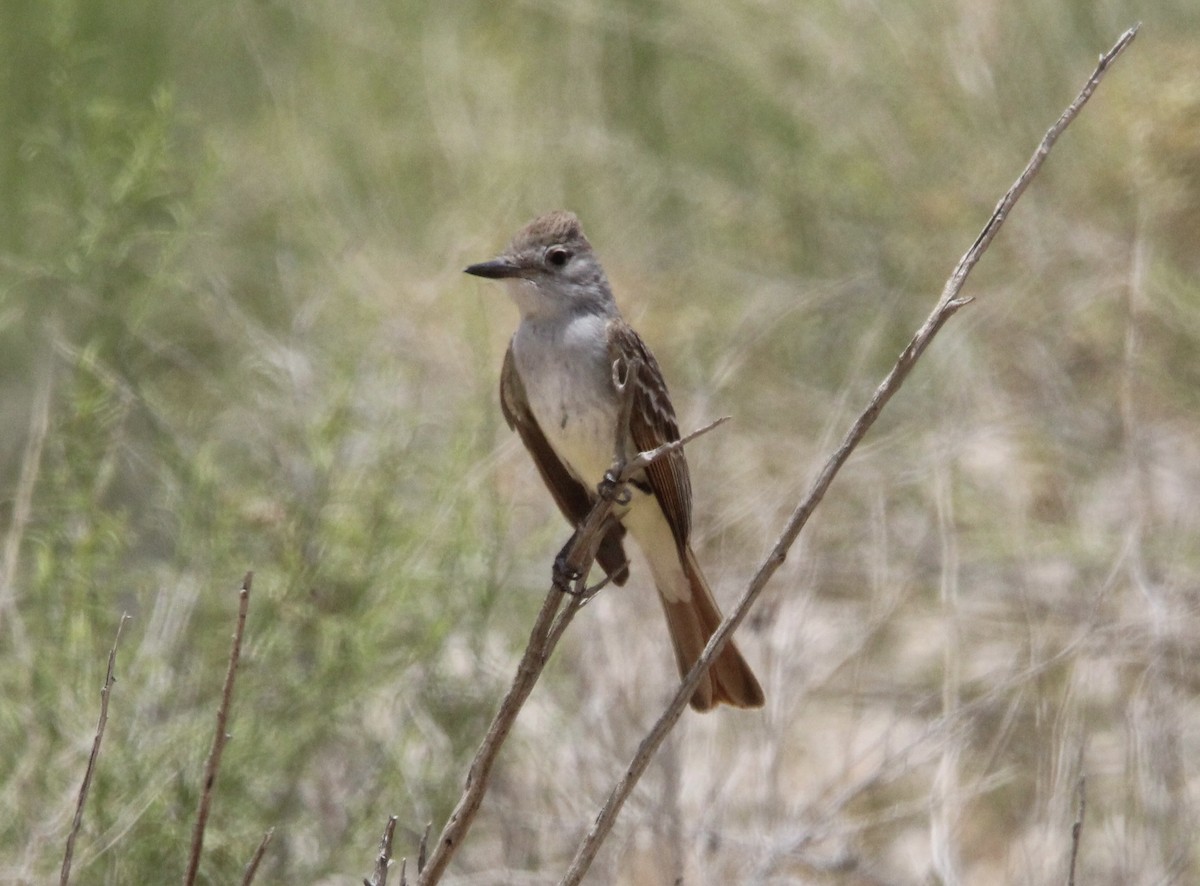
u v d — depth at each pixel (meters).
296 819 10.26
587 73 17.94
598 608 12.00
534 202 16.73
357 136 17.55
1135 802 10.36
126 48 17.39
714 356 14.73
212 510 10.77
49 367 11.89
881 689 12.31
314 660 10.43
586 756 10.95
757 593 6.78
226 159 15.54
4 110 15.41
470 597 10.87
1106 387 13.91
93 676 9.73
